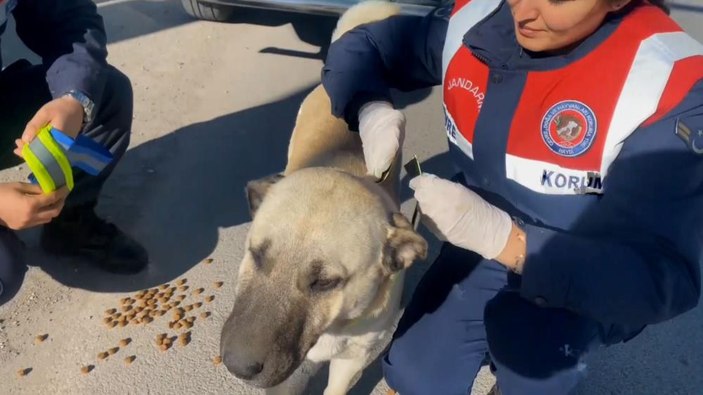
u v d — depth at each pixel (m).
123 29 1.93
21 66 1.17
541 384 0.82
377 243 0.78
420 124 1.66
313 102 1.16
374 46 0.93
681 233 0.66
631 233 0.68
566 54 0.70
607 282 0.66
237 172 1.45
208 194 1.39
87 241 1.19
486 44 0.76
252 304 0.71
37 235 1.26
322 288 0.74
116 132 1.14
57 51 1.02
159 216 1.33
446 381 0.91
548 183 0.74
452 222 0.70
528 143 0.74
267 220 0.75
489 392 1.05
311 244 0.73
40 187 0.83
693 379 1.11
